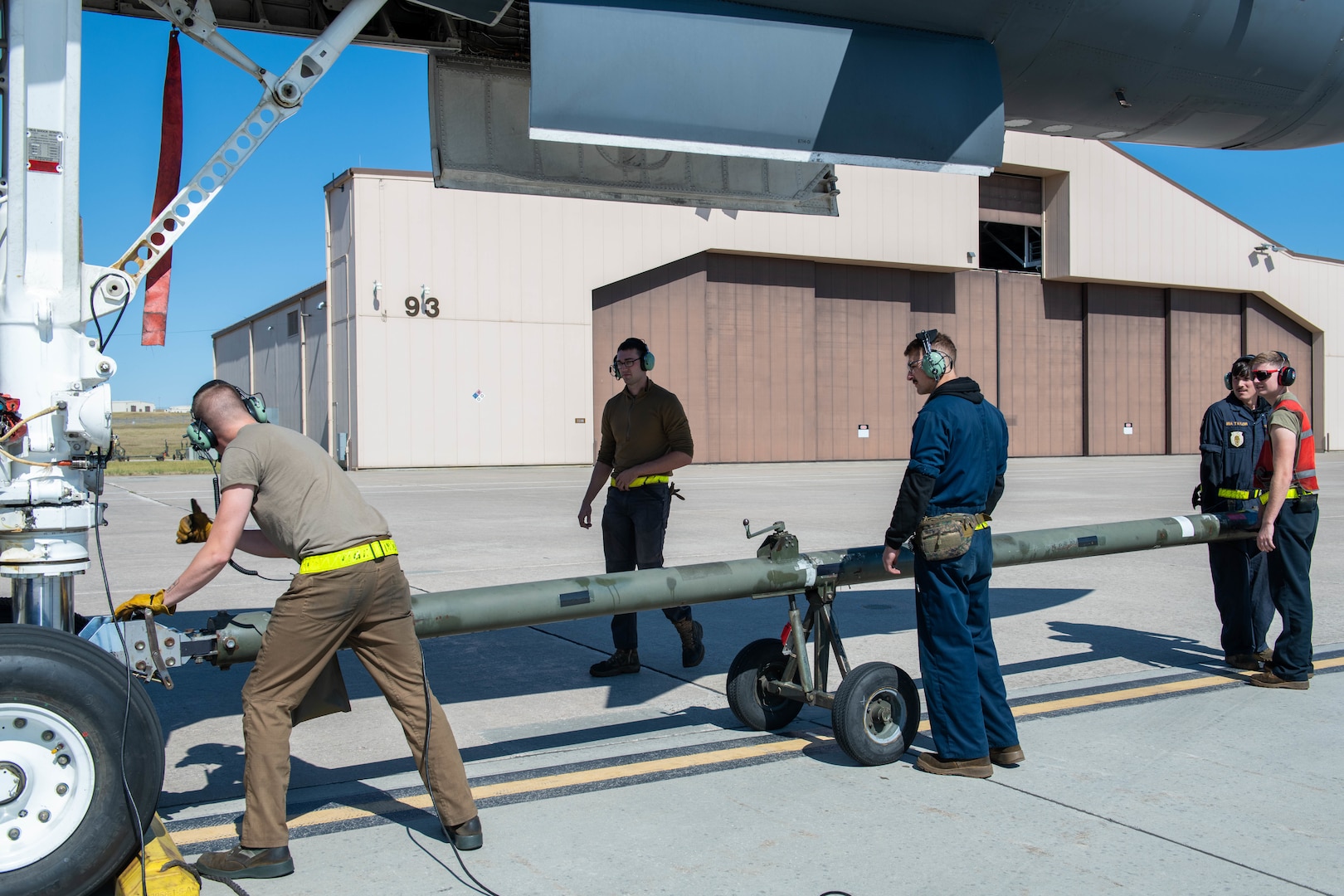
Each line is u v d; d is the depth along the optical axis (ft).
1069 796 11.53
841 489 63.52
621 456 17.35
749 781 12.10
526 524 41.34
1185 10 15.48
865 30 13.97
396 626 9.78
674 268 97.96
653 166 16.60
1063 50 15.37
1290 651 16.11
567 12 12.23
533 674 17.57
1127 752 13.11
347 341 88.07
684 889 9.20
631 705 15.57
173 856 9.12
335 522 9.34
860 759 12.42
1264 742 13.52
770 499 54.90
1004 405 116.47
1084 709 15.06
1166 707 15.21
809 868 9.64
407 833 10.56
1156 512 45.11
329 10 14.26
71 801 8.46
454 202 88.07
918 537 12.03
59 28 10.08
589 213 92.89
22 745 8.30
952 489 11.93
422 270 87.25
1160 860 9.80
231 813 11.16
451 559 30.40
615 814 11.05
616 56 12.37
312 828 10.70
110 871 8.57
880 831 10.52
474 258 88.94
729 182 16.99
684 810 11.16
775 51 13.28
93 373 10.21
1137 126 18.06
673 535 36.96
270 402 121.19
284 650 9.30
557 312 92.12
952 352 12.22
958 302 113.80
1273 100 17.65
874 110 13.88
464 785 10.05
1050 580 27.12
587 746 13.55
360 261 85.25
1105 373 122.11
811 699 13.00
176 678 17.08
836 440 107.76
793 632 13.15
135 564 29.45
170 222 10.69
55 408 9.71
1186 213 123.03
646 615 22.89
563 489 63.31
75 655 8.43
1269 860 9.81
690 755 13.12
